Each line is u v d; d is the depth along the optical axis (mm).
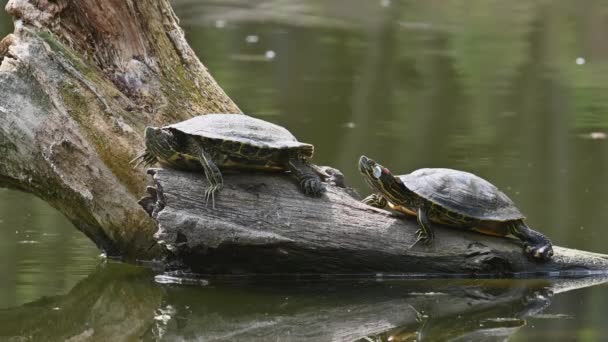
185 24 34781
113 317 10984
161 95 13688
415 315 10883
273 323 10617
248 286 12320
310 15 37719
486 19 36781
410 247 12188
